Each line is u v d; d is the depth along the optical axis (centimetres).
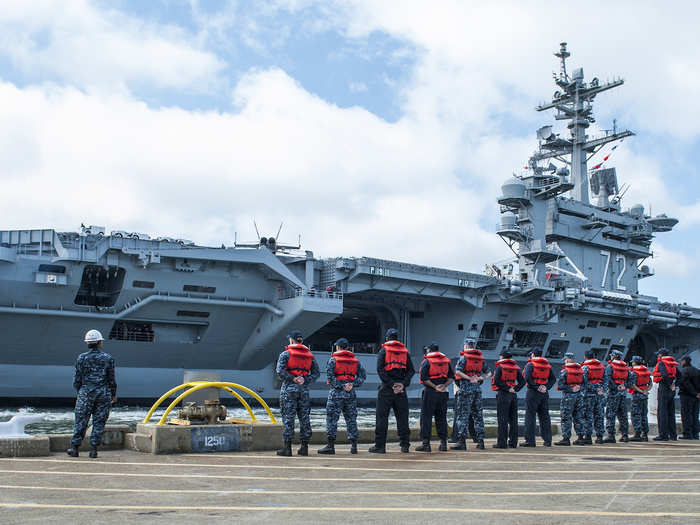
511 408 1255
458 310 4456
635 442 1481
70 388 3103
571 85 5381
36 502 580
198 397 1097
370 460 955
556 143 5475
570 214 5175
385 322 4688
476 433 1226
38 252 2933
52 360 3039
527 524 484
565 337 5062
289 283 3309
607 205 5522
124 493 630
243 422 1124
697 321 5994
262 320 3453
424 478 747
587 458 1014
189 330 3394
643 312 5206
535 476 770
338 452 1096
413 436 1386
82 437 966
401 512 531
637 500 592
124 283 3008
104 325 3044
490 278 4281
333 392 1071
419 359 4634
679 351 6303
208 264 3188
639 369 1530
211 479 732
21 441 962
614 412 1463
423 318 4653
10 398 2986
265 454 1027
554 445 1340
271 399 3659
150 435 1005
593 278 5325
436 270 3997
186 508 550
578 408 1370
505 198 4716
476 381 1211
